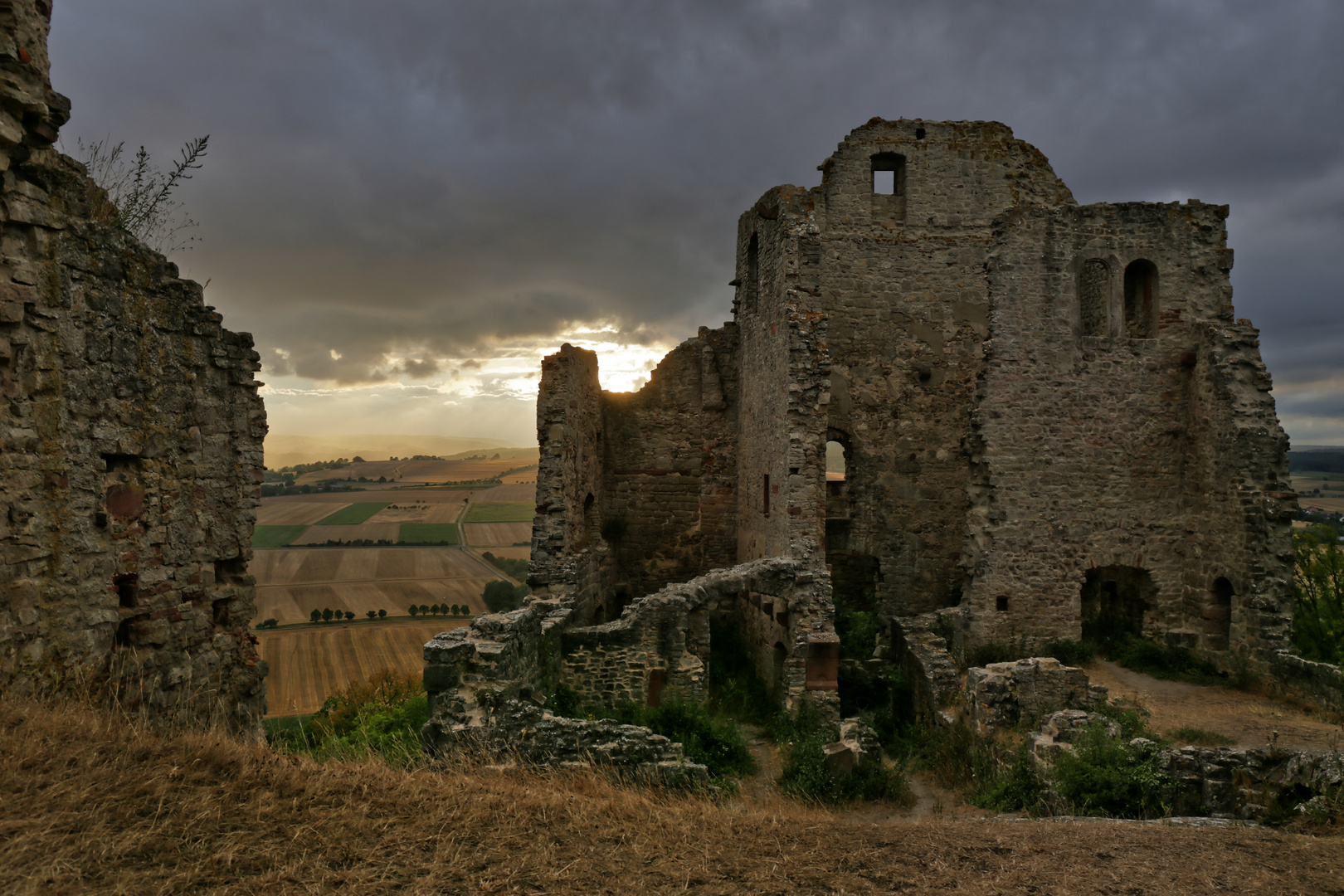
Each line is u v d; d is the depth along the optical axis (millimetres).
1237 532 16141
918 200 22953
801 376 16188
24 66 6719
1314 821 7980
